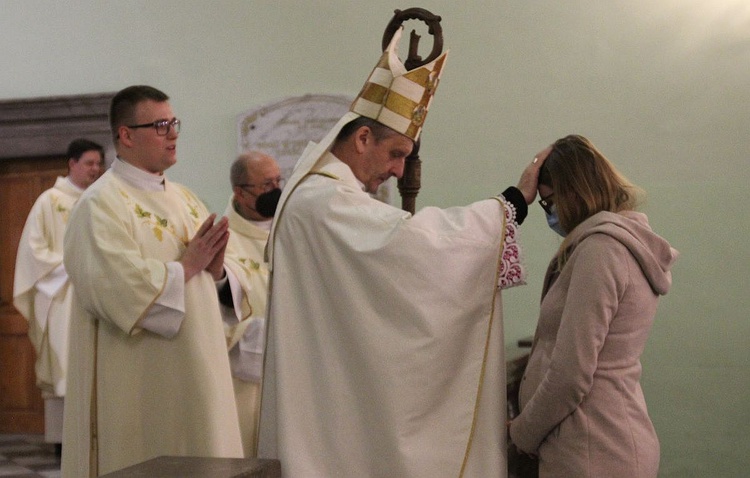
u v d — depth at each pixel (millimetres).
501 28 5746
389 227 2086
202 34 6219
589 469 2186
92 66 6391
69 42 6430
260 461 1845
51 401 5762
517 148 5707
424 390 2059
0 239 6727
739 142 5379
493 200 2207
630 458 2195
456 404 2094
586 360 2152
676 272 5410
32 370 6664
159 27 6285
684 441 5344
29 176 6645
